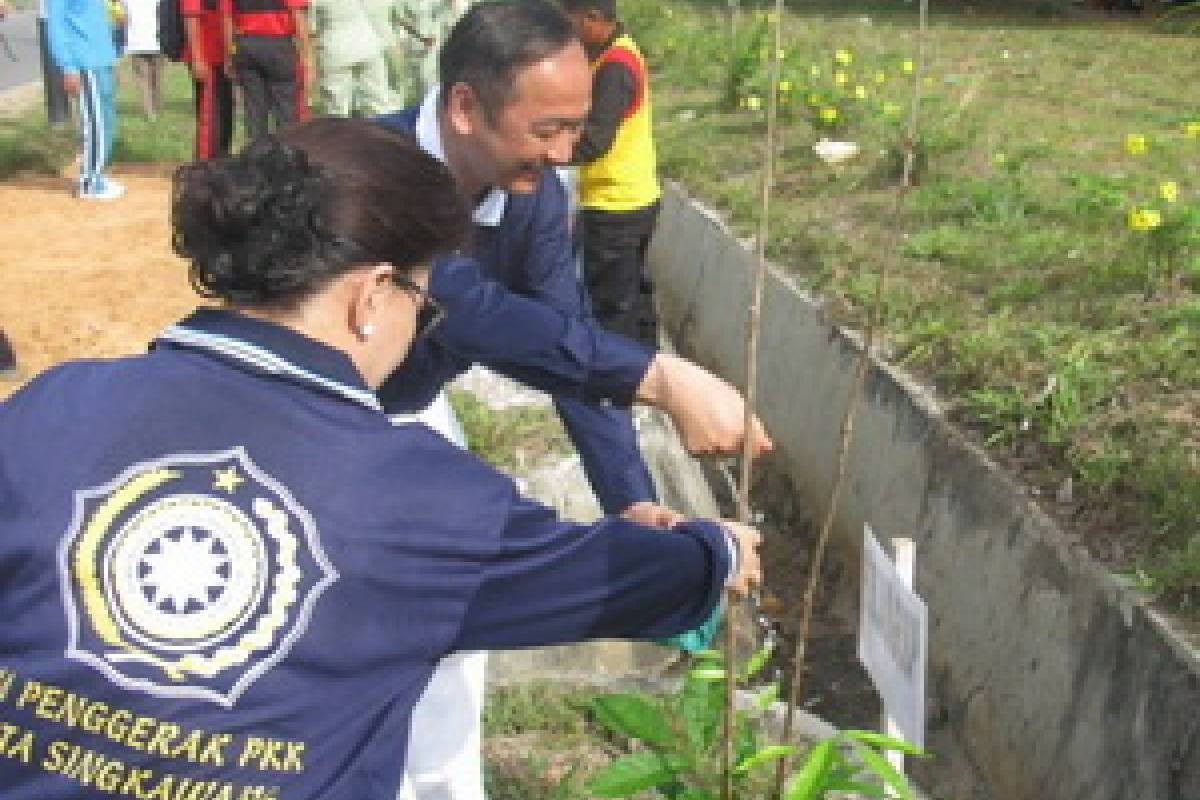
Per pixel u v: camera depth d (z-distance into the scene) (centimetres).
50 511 151
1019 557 418
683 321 792
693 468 566
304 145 164
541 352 244
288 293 161
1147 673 348
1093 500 413
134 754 144
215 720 145
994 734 414
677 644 254
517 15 244
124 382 158
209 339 160
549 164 255
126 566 148
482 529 160
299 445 155
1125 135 840
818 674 498
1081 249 591
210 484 152
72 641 146
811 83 936
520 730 360
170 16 949
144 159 1078
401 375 262
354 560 152
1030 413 455
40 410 159
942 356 523
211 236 160
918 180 749
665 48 1245
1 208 926
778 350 639
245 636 147
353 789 152
